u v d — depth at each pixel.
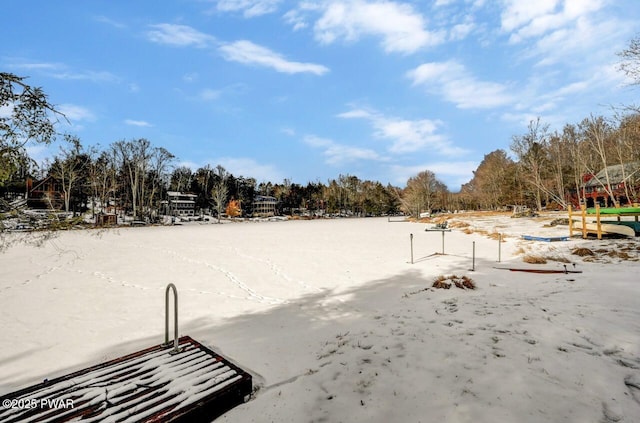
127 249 20.30
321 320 7.07
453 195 94.50
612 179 40.00
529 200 54.31
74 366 5.15
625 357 3.97
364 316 7.15
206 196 90.12
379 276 11.76
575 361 3.94
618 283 7.81
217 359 3.99
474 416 3.07
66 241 24.64
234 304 8.54
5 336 6.40
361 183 122.25
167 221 63.59
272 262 15.38
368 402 3.52
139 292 9.84
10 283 10.99
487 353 4.36
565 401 3.18
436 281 9.53
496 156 71.50
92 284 10.91
